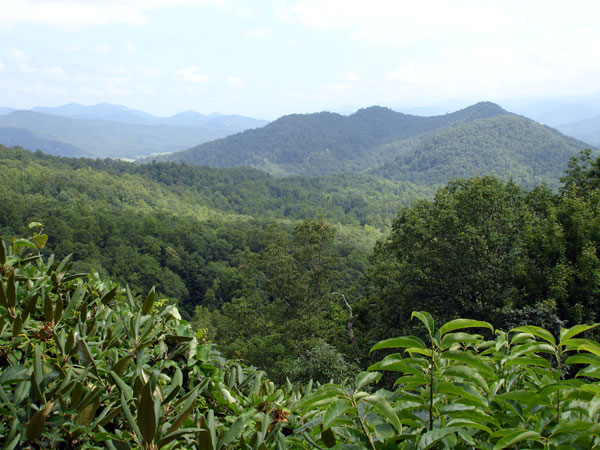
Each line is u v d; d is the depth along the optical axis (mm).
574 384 1141
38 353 1196
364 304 22734
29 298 1712
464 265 13781
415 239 15820
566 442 1044
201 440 1073
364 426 1116
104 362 1479
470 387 1143
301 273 21094
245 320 21141
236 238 82000
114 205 119000
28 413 1143
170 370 1729
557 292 12141
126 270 62094
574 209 14266
